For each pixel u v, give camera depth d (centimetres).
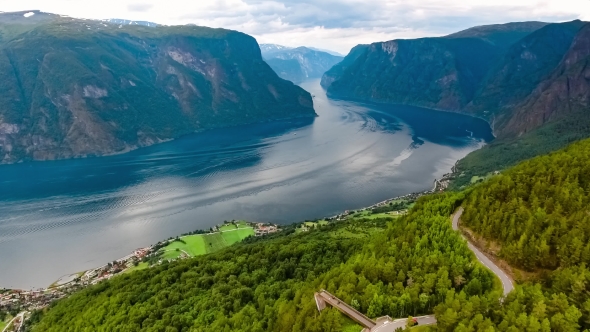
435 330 7981
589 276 7850
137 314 12319
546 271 9275
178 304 12500
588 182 11225
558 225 9850
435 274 9275
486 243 10825
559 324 7050
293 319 9256
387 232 12531
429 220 11969
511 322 7244
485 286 9056
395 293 9188
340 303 9325
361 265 10519
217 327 10425
